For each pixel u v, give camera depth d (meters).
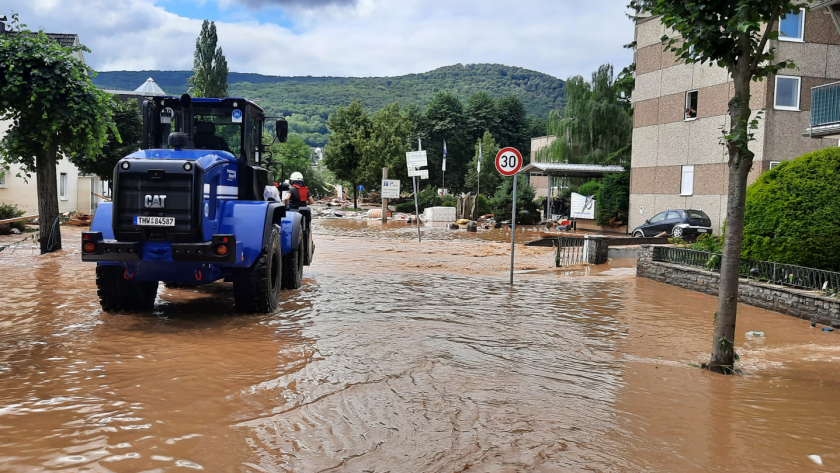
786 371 5.96
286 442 3.82
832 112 15.92
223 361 5.69
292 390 4.87
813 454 3.86
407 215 44.47
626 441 4.02
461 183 85.25
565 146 45.53
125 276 7.56
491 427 4.19
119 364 5.52
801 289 9.21
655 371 5.84
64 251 15.16
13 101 13.73
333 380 5.18
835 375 5.82
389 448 3.77
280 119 9.88
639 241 22.42
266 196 9.77
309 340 6.67
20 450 3.59
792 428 4.34
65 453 3.56
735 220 5.89
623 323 8.21
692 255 11.97
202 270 7.52
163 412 4.29
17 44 13.57
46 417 4.14
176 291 10.20
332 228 30.05
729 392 5.20
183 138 8.30
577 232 31.91
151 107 9.05
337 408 4.47
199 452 3.63
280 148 86.06
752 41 5.81
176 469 3.39
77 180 33.22
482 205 43.03
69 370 5.30
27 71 13.60
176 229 7.18
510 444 3.89
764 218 10.16
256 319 7.84
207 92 67.69
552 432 4.13
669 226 24.27
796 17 21.86
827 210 9.57
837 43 22.09
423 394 4.87
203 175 7.32
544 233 28.38
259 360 5.77
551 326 7.84
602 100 45.06
